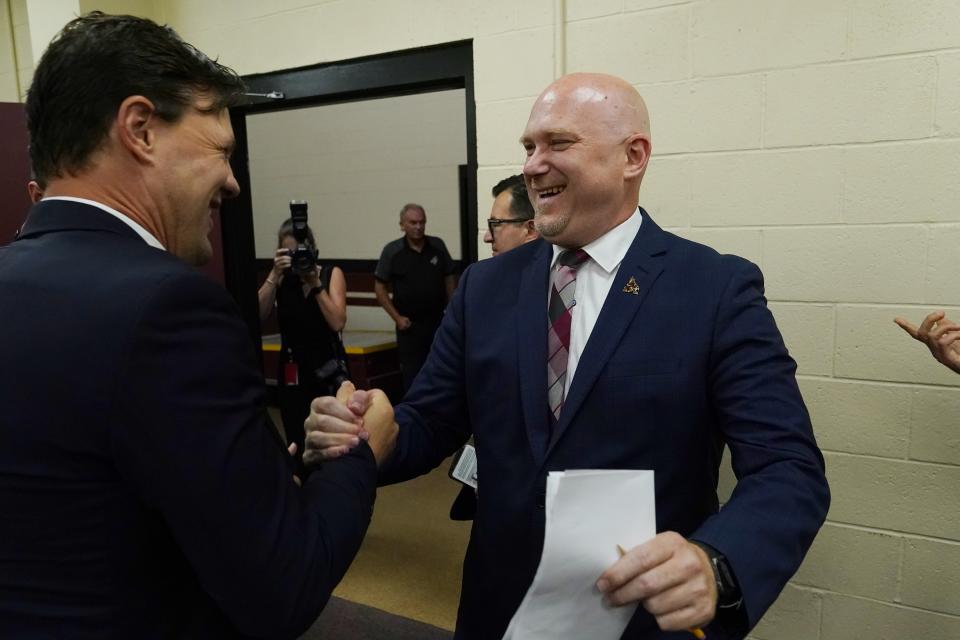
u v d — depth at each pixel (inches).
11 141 95.0
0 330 25.4
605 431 39.5
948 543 65.4
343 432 33.9
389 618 94.4
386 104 216.2
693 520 39.9
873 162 65.2
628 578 27.2
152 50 27.9
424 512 130.6
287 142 234.7
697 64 72.2
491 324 45.1
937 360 60.7
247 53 102.5
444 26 86.4
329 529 29.3
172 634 27.6
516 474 41.9
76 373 24.3
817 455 36.2
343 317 118.4
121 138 27.5
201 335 25.7
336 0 93.9
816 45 66.3
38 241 27.6
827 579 71.5
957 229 62.3
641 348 39.7
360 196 225.8
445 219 213.5
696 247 42.8
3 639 25.2
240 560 25.4
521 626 28.7
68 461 24.7
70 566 25.3
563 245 43.2
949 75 61.2
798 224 69.2
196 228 30.9
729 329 38.7
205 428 25.0
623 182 41.8
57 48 27.5
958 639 65.8
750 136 70.4
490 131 85.3
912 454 66.3
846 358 68.4
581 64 78.5
